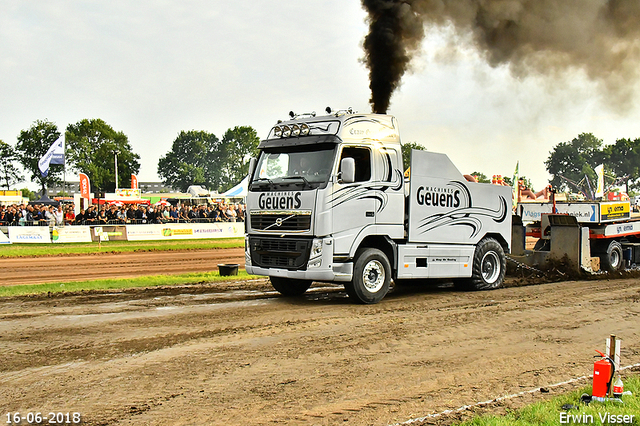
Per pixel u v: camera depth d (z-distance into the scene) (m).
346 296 11.55
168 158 127.56
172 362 6.53
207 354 6.86
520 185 18.41
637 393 5.45
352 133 10.17
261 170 10.85
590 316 9.30
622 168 78.81
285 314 9.40
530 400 5.36
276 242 10.35
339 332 8.07
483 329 8.33
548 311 9.73
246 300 10.98
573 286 12.91
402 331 8.16
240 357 6.75
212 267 19.08
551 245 14.70
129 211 30.89
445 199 11.62
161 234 30.11
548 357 6.89
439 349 7.20
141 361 6.56
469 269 12.12
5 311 9.60
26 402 5.28
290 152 10.52
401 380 5.95
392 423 4.79
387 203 10.62
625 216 15.34
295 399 5.36
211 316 9.20
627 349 7.30
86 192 35.50
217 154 128.12
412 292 12.23
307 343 7.44
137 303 10.52
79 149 96.81
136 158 103.81
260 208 10.64
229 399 5.35
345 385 5.77
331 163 9.88
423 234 11.21
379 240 10.84
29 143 89.88
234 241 30.06
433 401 5.33
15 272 17.45
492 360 6.73
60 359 6.64
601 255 15.16
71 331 8.05
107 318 8.99
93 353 6.90
